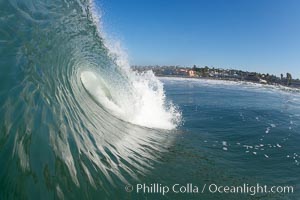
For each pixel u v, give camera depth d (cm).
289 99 3153
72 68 956
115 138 773
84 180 481
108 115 986
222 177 698
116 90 1301
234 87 4928
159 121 1266
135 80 1588
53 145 489
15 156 393
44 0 843
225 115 1641
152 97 1560
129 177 579
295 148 1019
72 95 820
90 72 1156
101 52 1226
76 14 962
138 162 670
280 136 1185
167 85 4244
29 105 507
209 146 960
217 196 598
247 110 1897
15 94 490
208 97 2688
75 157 520
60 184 427
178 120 1368
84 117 754
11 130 422
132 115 1209
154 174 633
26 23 700
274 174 762
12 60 557
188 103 2119
